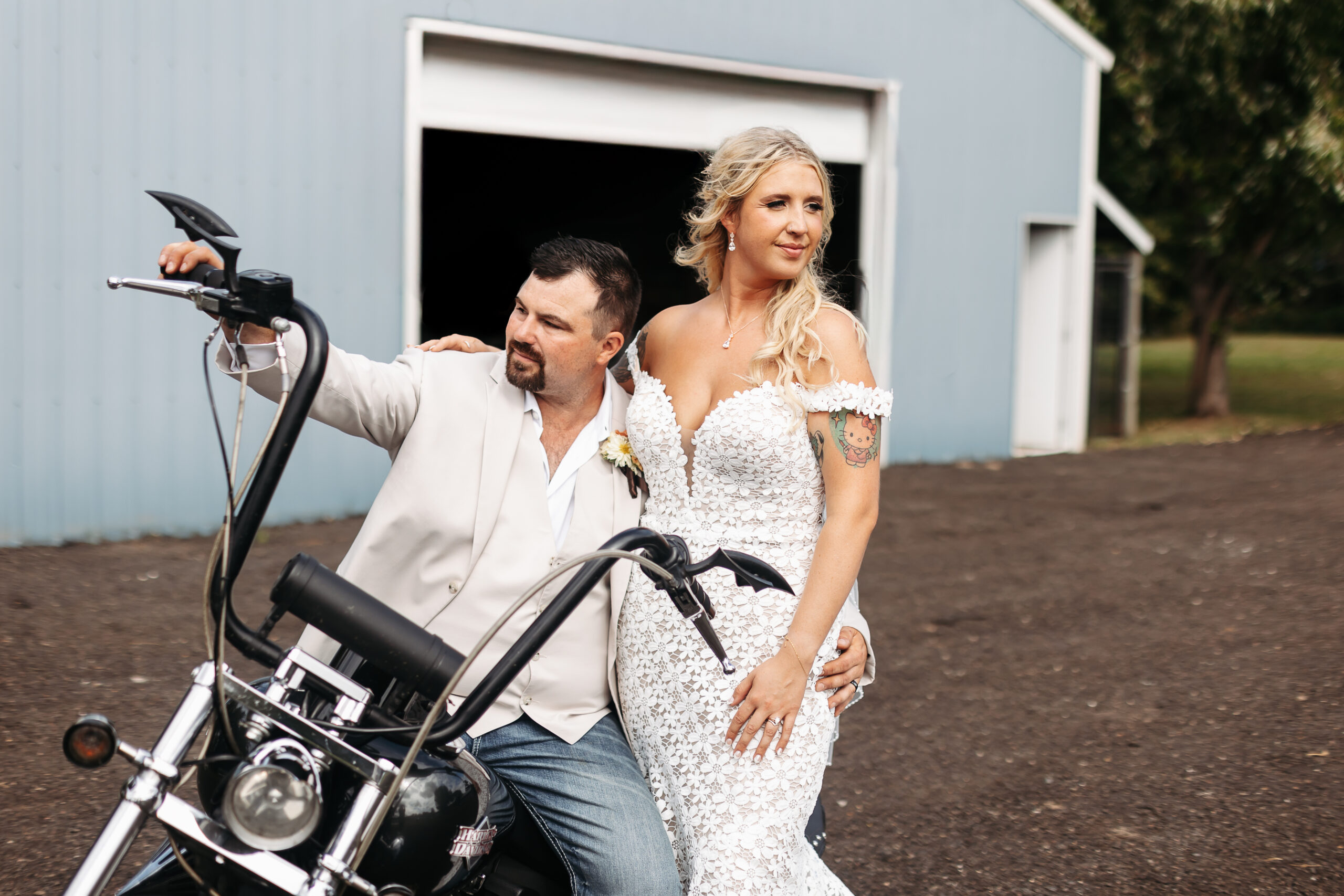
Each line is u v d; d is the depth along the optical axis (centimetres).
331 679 165
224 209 738
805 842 239
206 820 152
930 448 1120
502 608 219
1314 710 454
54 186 681
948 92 1097
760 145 225
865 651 236
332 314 782
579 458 232
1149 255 1675
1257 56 1466
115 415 704
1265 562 711
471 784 177
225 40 729
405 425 225
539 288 219
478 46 837
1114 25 1516
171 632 513
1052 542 774
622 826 209
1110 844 345
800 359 226
